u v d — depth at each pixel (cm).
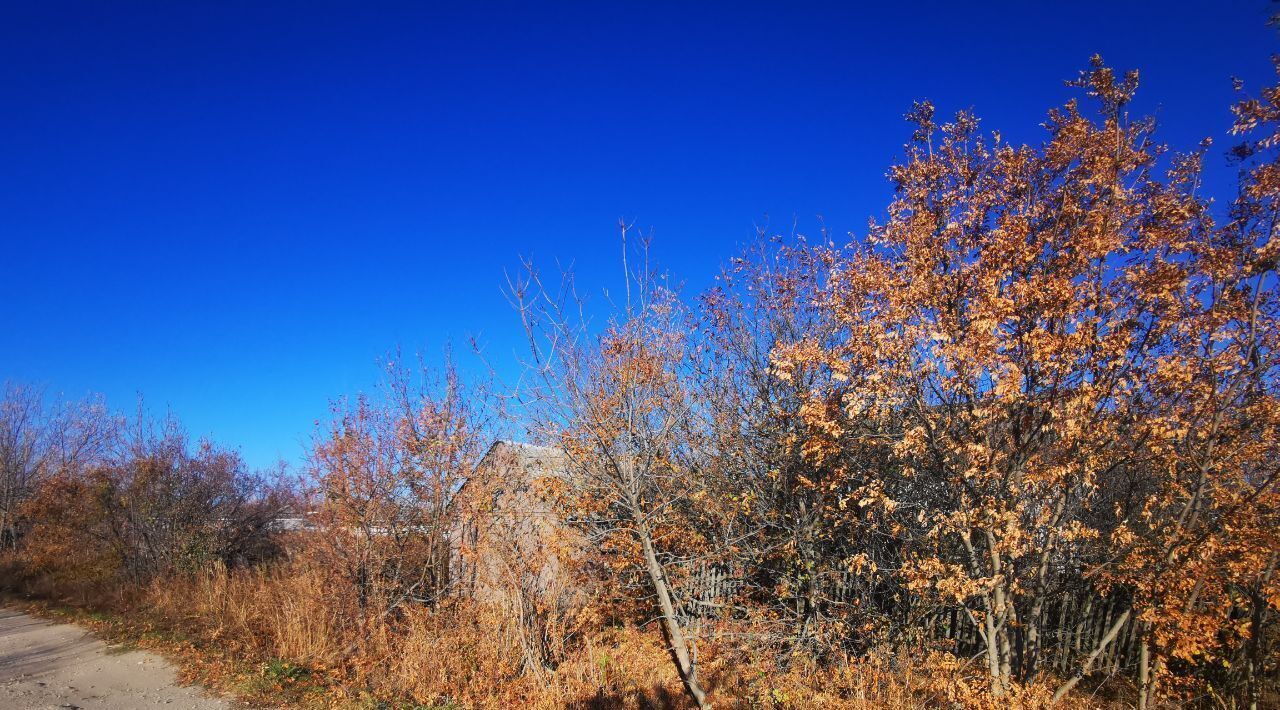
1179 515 641
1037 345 576
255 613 1337
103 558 2048
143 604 1670
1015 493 645
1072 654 848
